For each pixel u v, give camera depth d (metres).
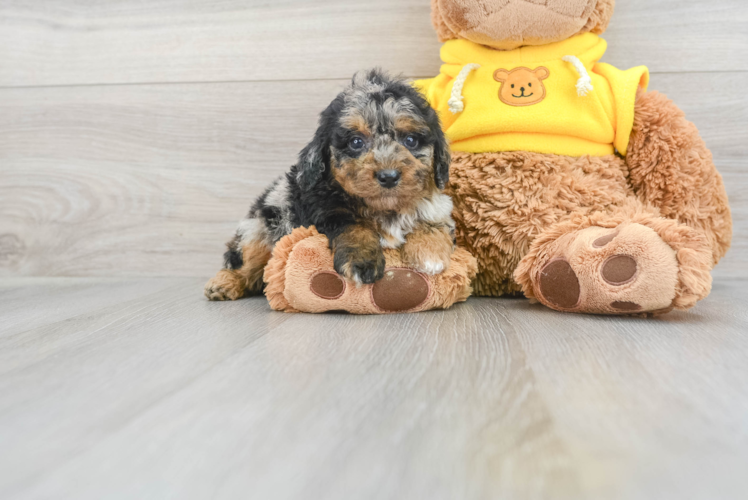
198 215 3.25
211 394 1.23
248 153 3.18
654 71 2.88
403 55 3.03
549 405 1.14
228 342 1.68
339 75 3.08
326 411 1.13
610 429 1.03
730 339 1.64
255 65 3.12
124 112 3.23
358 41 3.05
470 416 1.09
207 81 3.16
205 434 1.03
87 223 3.32
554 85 2.44
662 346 1.57
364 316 2.06
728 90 2.85
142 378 1.36
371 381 1.30
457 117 2.50
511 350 1.54
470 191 2.44
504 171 2.40
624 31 2.88
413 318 2.00
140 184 3.26
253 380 1.32
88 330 1.89
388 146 2.03
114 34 3.19
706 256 1.85
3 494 0.84
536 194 2.35
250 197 3.21
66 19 3.20
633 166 2.49
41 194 3.33
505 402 1.16
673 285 1.81
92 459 0.94
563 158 2.39
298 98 3.12
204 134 3.20
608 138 2.46
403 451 0.95
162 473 0.89
